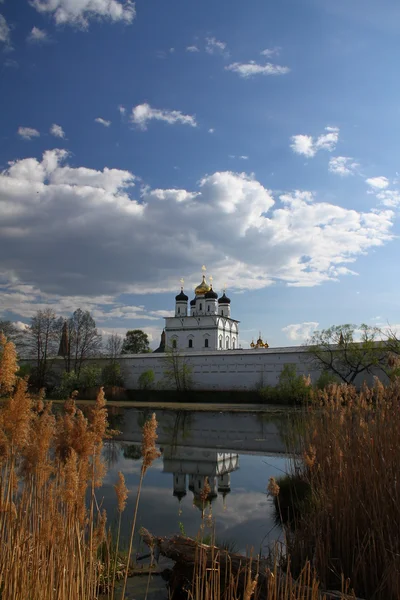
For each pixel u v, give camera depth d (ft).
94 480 16.12
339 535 25.73
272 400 185.06
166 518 38.17
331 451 31.71
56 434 16.07
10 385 14.55
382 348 156.15
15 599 14.74
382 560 23.57
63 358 242.99
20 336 233.35
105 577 24.73
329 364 171.73
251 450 75.10
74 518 15.03
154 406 169.17
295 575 24.82
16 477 15.92
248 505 42.83
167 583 24.91
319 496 31.55
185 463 63.98
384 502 24.80
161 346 365.81
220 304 334.65
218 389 221.25
